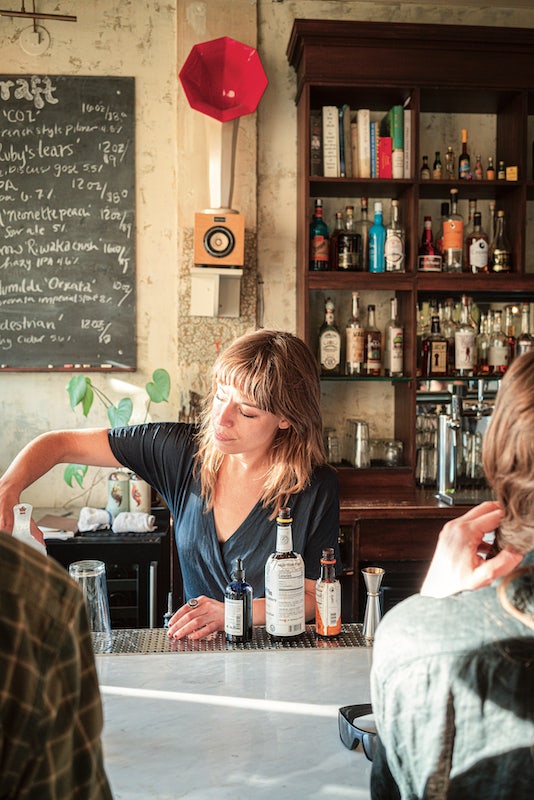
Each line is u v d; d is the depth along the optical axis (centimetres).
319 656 142
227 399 170
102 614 143
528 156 362
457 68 329
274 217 358
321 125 342
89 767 63
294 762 104
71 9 347
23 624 58
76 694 61
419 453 354
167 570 324
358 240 341
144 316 357
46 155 349
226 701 122
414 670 71
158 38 351
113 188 353
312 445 177
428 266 340
